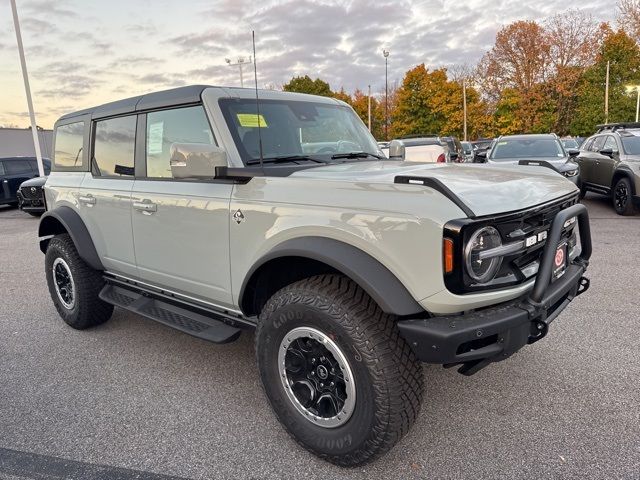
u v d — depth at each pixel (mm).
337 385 2490
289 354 2631
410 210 2199
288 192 2639
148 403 3254
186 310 3537
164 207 3338
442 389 3277
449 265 2127
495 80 47531
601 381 3297
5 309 5359
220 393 3361
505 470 2480
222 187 2973
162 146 3469
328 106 3846
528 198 2457
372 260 2309
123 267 3932
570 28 45094
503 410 3006
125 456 2699
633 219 9539
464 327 2168
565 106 46250
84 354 4070
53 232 4801
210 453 2709
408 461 2580
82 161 4359
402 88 48094
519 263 2482
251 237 2793
